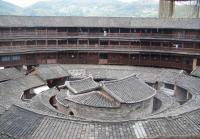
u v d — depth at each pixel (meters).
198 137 18.36
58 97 50.66
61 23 86.19
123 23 86.88
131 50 86.25
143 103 46.50
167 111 40.75
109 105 43.34
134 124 27.45
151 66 87.62
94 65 77.50
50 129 26.53
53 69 70.06
